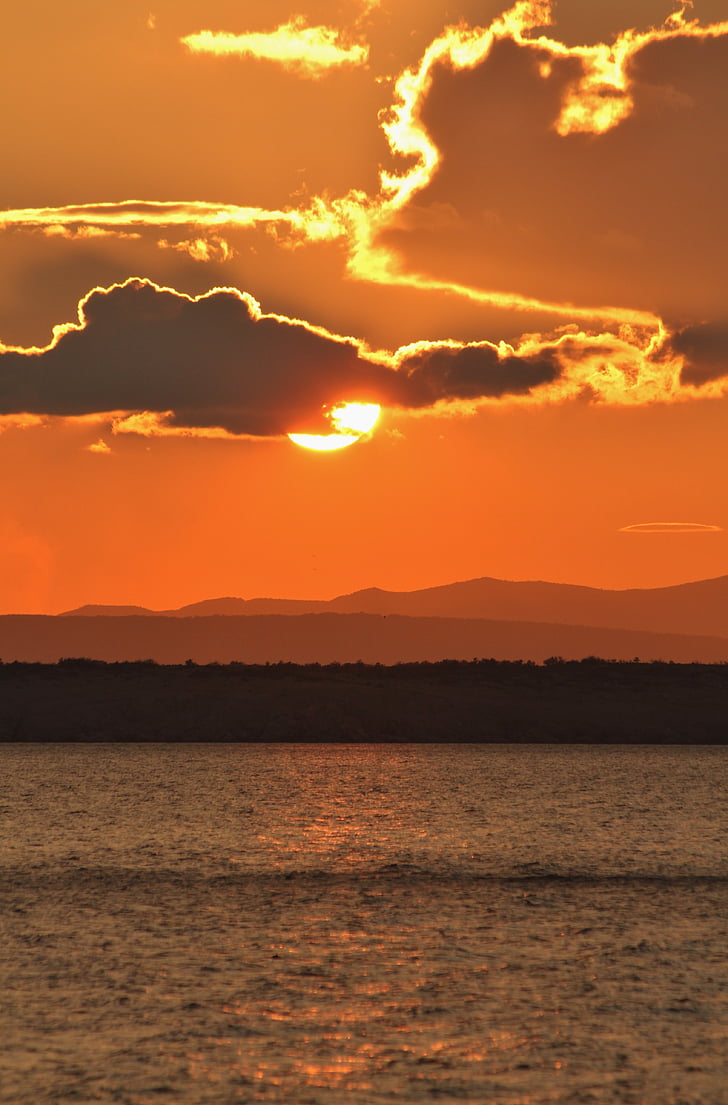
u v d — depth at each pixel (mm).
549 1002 91375
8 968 100000
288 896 133750
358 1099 72375
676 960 104688
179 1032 83688
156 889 137375
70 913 123000
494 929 117375
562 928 117750
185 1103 71500
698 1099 72688
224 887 139250
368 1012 88688
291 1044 81625
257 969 100750
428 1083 74938
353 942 111312
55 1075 75438
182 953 106125
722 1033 84312
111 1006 89500
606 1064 78188
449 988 95250
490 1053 80188
